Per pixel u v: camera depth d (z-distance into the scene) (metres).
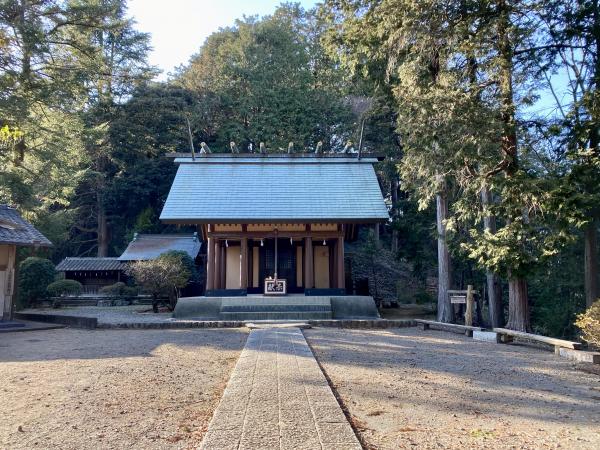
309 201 20.00
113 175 40.16
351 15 15.62
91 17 21.84
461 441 4.39
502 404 5.80
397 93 13.33
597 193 10.52
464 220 13.48
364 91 26.64
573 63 12.03
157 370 7.67
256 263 22.64
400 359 8.96
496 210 11.64
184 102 38.56
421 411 5.40
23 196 20.56
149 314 19.86
